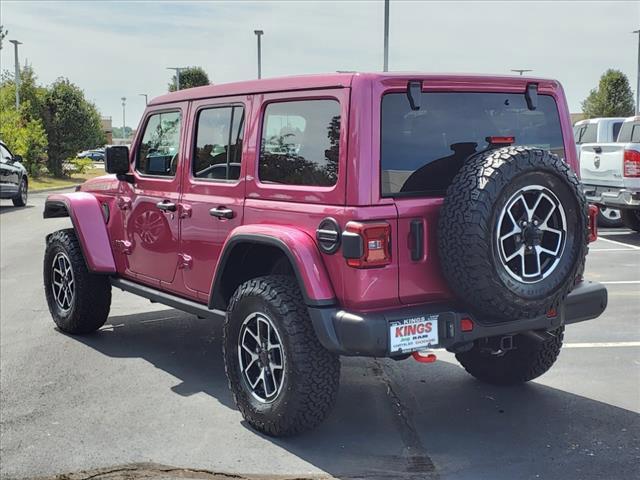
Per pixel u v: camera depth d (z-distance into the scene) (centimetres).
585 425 429
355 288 361
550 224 375
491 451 394
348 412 454
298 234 387
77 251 617
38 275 935
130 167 569
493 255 350
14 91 3309
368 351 358
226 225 451
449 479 362
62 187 2841
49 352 588
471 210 349
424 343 367
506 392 489
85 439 416
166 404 471
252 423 419
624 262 978
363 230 356
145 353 585
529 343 473
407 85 378
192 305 491
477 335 377
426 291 377
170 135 520
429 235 373
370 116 365
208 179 475
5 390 498
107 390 498
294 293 396
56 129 3384
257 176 429
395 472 370
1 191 1798
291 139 407
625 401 468
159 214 524
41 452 399
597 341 607
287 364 389
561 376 520
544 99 438
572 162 448
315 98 391
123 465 382
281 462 383
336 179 375
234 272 453
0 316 712
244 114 444
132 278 577
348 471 372
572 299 418
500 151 365
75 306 620
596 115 4469
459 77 395
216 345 609
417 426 431
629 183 1075
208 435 420
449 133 394
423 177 382
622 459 382
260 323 411
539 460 382
